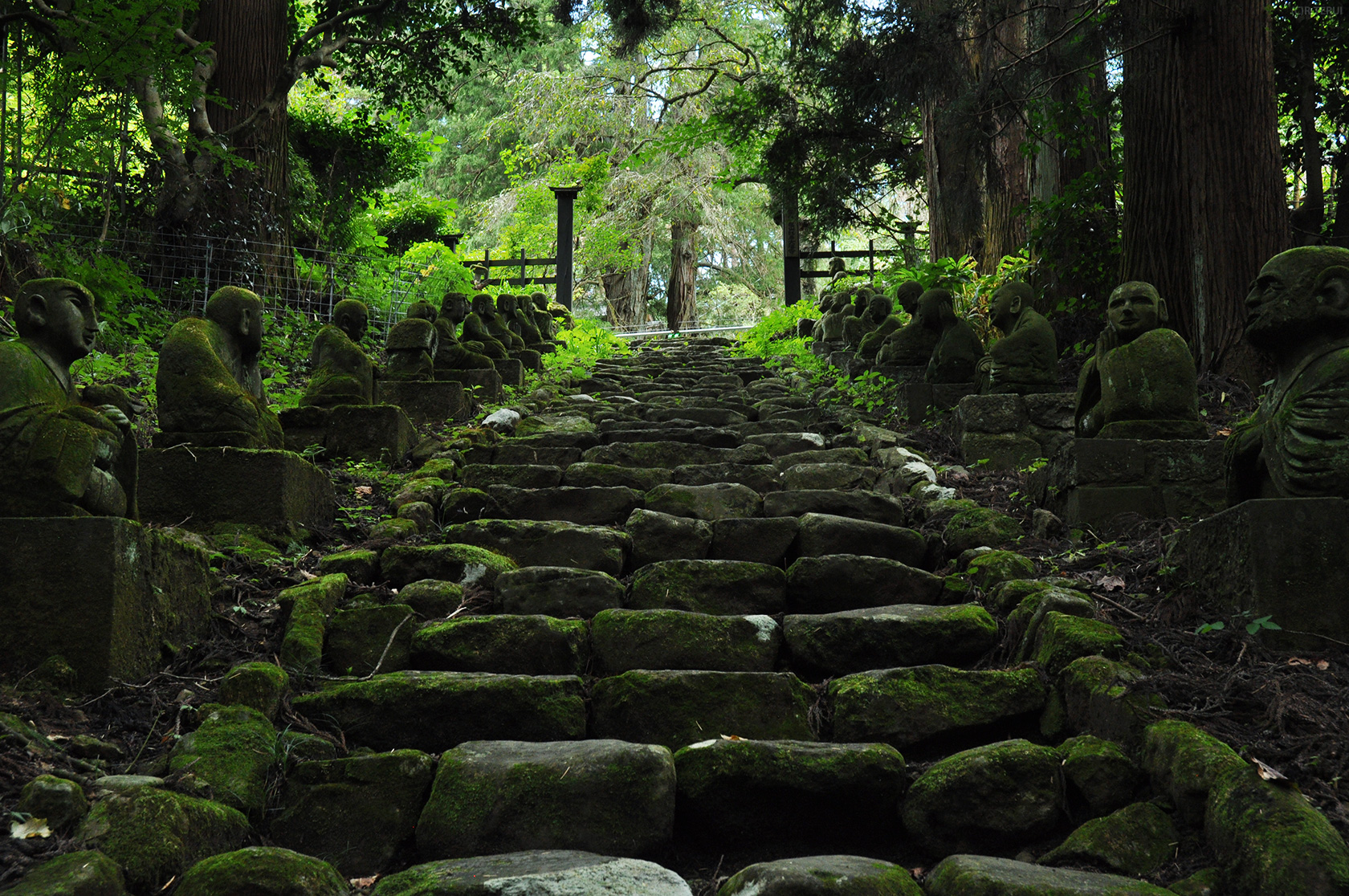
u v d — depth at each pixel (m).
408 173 17.39
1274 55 10.30
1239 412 6.68
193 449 4.55
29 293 3.55
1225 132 7.48
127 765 2.80
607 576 4.09
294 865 2.36
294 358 9.62
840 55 10.49
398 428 6.19
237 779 2.75
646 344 15.79
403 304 12.95
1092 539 4.61
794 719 3.20
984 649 3.62
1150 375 4.86
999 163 11.75
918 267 12.84
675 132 17.20
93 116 8.75
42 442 3.28
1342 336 3.42
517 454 6.51
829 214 14.19
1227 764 2.52
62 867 2.21
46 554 3.15
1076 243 9.64
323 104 20.64
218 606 3.82
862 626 3.59
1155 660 3.21
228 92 11.88
